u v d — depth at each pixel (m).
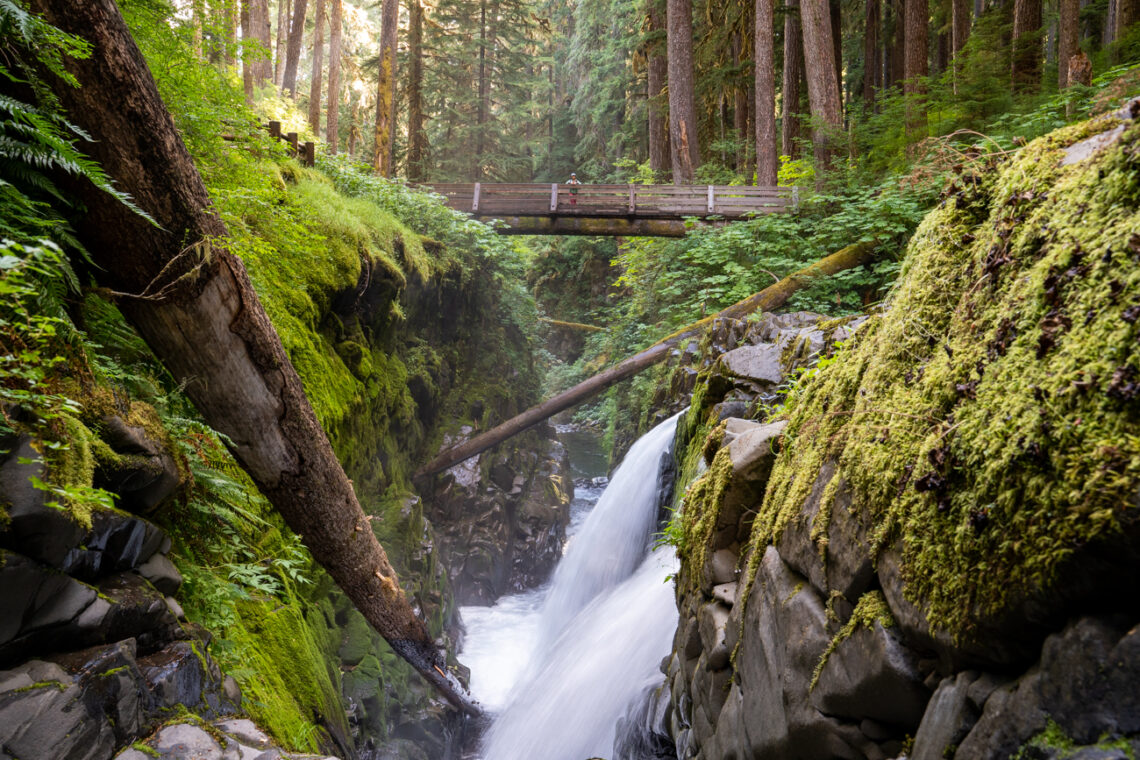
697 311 12.48
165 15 4.79
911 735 1.85
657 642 5.09
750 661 2.73
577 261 31.16
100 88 2.68
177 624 2.98
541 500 13.57
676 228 14.73
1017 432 1.47
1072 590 1.25
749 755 2.62
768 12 16.09
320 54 22.75
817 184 13.02
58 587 2.32
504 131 36.12
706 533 3.63
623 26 27.86
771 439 3.32
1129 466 1.17
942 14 22.16
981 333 1.83
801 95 21.69
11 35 2.43
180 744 2.50
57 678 2.23
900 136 11.91
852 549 2.11
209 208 3.18
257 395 3.49
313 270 7.06
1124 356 1.28
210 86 5.68
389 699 6.64
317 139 13.98
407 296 10.54
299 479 3.80
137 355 3.55
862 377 2.50
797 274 10.59
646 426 11.09
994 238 1.90
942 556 1.65
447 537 11.27
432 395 11.54
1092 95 7.80
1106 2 16.16
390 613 4.57
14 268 1.67
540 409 11.53
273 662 3.98
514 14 32.03
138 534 2.82
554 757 5.30
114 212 2.87
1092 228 1.51
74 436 2.46
